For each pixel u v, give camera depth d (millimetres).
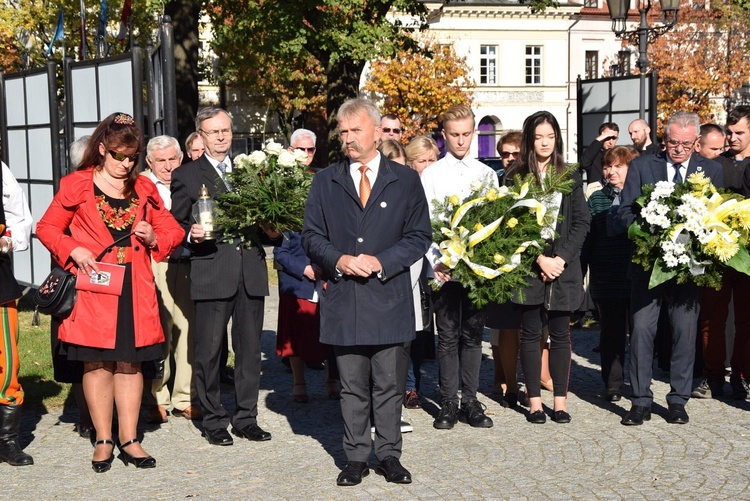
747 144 7938
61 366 6434
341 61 21594
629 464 5859
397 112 39344
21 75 11867
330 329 5629
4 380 6062
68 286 5645
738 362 7656
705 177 7012
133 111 9344
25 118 11891
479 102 49438
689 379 6953
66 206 5758
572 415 7211
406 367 5941
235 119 41281
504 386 7902
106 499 5328
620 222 7082
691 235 6621
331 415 7320
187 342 7246
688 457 5996
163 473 5812
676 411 6918
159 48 8633
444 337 6895
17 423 6145
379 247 5598
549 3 22406
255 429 6590
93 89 10148
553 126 6852
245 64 30500
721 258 6496
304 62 29250
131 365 5980
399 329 5598
